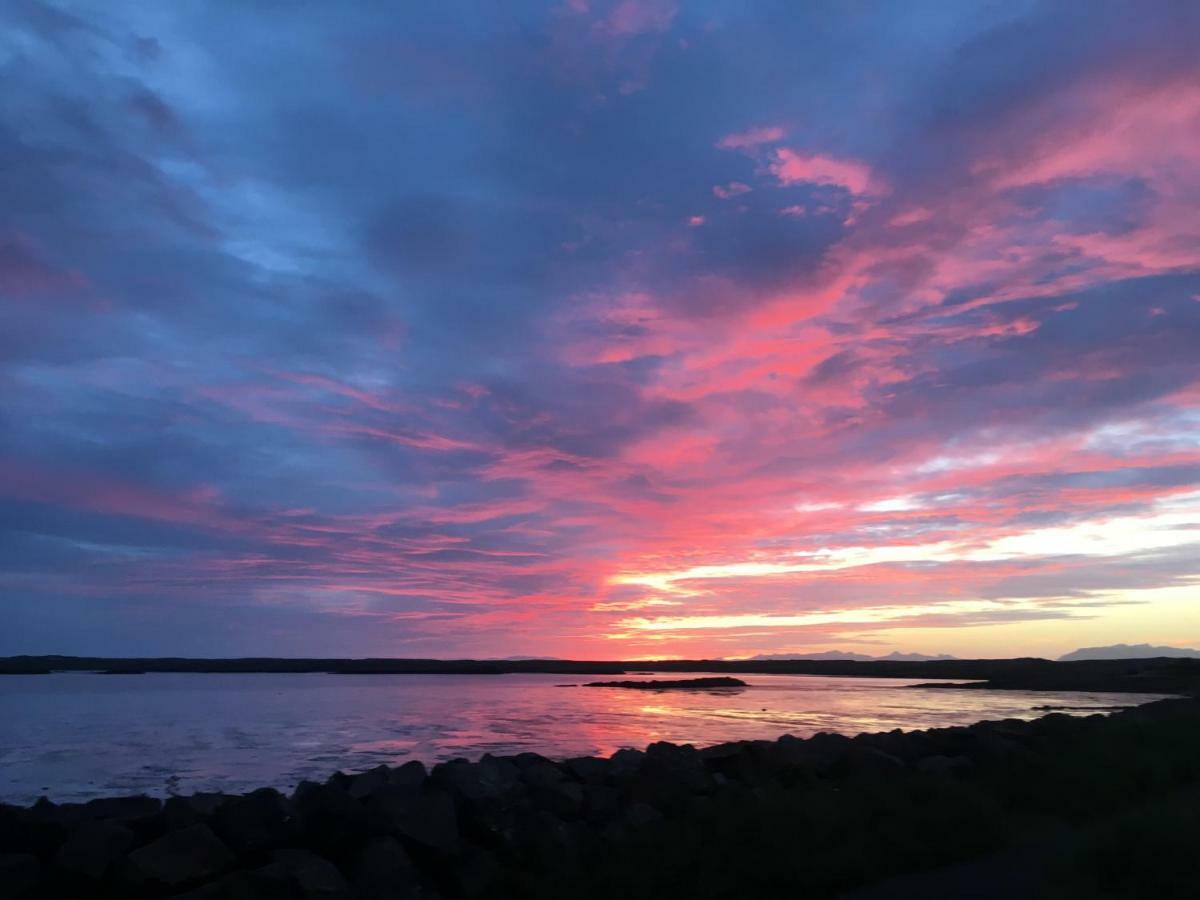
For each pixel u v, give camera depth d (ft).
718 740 118.11
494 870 33.50
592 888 30.68
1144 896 24.53
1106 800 38.88
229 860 34.24
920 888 28.12
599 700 274.77
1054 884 26.32
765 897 28.76
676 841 32.86
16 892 32.83
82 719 183.52
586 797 42.32
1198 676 335.26
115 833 35.32
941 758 47.57
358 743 116.06
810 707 223.92
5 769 91.09
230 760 97.30
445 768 43.19
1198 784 42.86
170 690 382.22
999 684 437.99
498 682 547.08
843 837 32.17
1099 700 255.09
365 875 32.50
